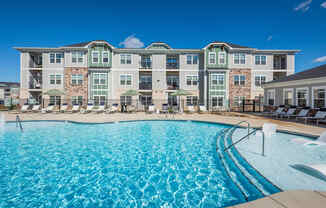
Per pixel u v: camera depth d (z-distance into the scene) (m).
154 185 3.95
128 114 17.42
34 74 24.75
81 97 23.19
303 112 12.02
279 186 3.30
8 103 23.41
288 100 15.17
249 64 23.66
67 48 22.89
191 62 24.44
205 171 4.65
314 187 3.24
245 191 3.57
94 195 3.56
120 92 23.94
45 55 23.50
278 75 25.33
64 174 4.46
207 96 23.56
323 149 5.66
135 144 7.28
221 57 23.66
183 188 3.82
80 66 23.19
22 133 9.16
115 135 8.88
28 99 22.58
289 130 8.19
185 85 24.41
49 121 12.47
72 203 3.30
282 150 5.53
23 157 5.68
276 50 23.70
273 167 4.20
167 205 3.25
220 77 23.41
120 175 4.44
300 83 12.84
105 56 23.44
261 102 23.66
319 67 14.27
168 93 24.78
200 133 9.31
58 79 23.64
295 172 3.92
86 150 6.47
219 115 16.27
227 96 23.47
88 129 10.24
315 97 11.87
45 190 3.72
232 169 4.60
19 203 3.29
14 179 4.18
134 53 24.09
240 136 7.62
